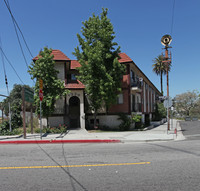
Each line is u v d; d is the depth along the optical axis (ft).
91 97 65.31
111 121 72.28
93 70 61.72
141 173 18.38
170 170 19.33
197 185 15.44
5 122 53.26
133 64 75.46
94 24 65.31
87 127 72.38
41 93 41.70
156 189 14.62
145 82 106.83
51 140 39.32
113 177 17.26
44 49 57.98
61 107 66.44
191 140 43.47
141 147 33.01
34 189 14.61
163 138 44.57
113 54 65.98
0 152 28.63
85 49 61.77
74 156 25.64
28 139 40.63
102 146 34.19
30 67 57.00
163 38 69.97
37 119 71.72
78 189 14.57
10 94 150.00
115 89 64.54
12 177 17.33
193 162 22.41
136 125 74.95
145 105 103.19
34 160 23.50
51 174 18.12
